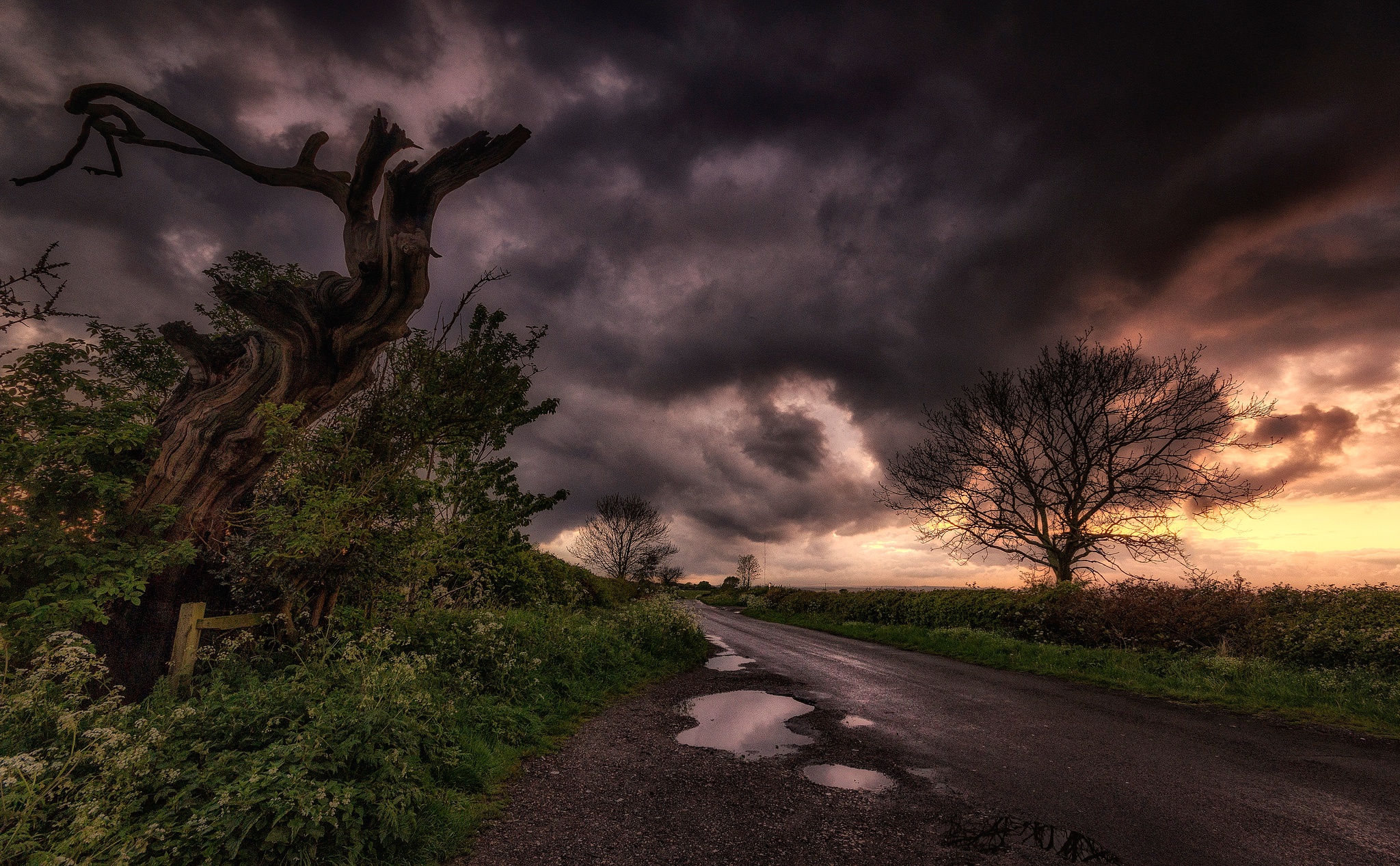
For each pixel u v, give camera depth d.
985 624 18.08
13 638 4.63
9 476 5.09
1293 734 7.04
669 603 18.19
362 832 3.61
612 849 4.03
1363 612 10.45
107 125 7.40
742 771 5.74
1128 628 13.20
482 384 8.01
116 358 7.95
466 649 7.73
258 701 4.57
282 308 6.79
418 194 7.71
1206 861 3.88
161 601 6.35
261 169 7.68
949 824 4.48
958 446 23.83
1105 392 21.25
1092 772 5.68
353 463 6.99
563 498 12.27
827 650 16.23
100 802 3.05
